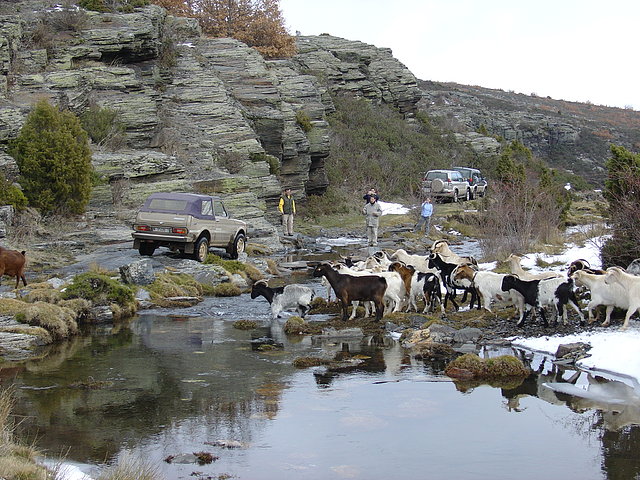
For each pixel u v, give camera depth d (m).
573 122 93.75
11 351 11.48
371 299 13.72
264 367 10.66
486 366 10.15
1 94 26.91
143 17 36.97
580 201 44.50
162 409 8.66
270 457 7.16
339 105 52.62
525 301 12.76
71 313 13.35
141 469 6.57
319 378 10.05
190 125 33.81
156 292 16.47
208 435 7.77
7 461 6.31
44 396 9.15
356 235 31.80
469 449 7.39
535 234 23.95
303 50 59.81
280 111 37.91
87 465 6.88
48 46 32.06
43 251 20.66
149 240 19.98
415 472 6.80
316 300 15.71
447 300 14.76
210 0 55.16
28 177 23.16
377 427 8.05
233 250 22.17
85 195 24.05
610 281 11.56
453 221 34.56
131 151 29.59
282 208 30.50
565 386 9.62
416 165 47.59
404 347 11.91
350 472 6.81
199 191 28.41
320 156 39.62
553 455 7.21
